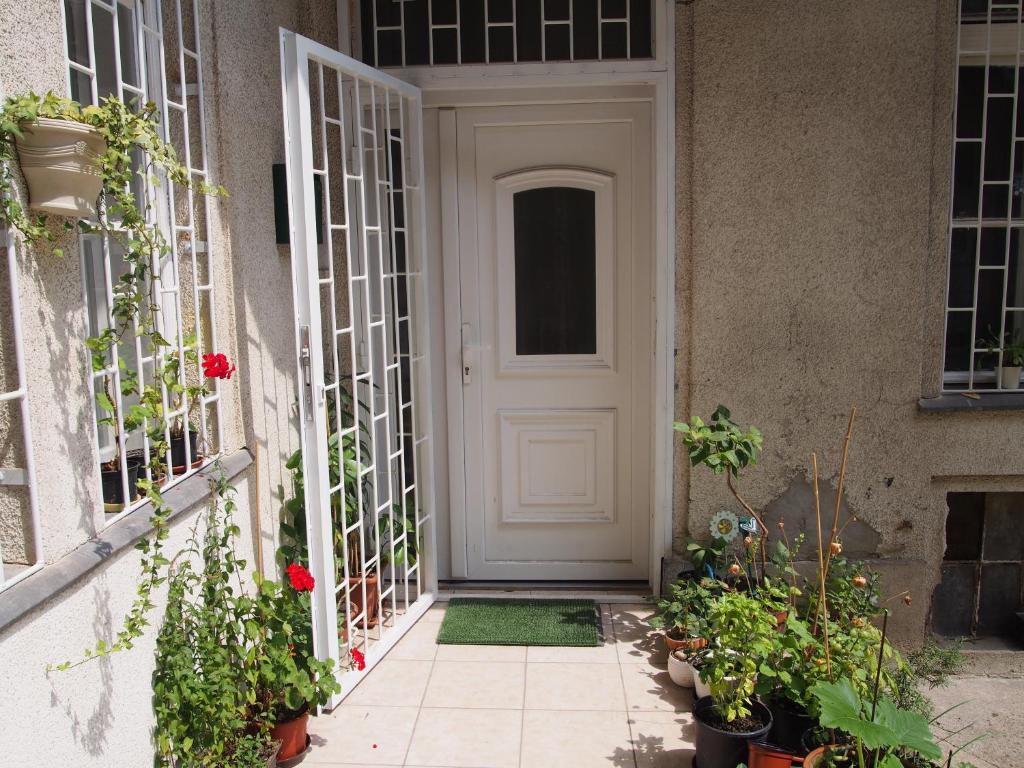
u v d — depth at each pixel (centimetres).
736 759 264
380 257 346
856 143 355
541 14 373
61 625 201
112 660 222
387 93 345
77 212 200
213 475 274
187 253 285
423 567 398
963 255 372
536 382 411
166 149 228
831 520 374
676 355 378
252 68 318
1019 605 388
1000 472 367
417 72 375
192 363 282
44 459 199
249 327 308
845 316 364
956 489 375
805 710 275
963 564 387
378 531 351
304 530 338
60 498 204
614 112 389
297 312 291
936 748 217
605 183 395
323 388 299
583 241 401
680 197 369
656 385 382
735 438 334
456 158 397
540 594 409
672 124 365
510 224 401
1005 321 375
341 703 321
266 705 280
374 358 395
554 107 390
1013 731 323
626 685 332
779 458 373
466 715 313
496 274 404
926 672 304
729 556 376
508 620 382
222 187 288
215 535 269
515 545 422
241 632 285
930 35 347
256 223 319
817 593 329
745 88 356
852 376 367
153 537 239
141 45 250
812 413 370
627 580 419
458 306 406
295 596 303
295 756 285
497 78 374
